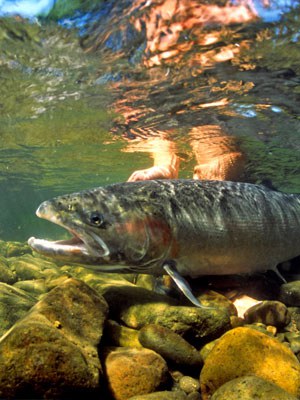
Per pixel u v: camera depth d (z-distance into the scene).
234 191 0.50
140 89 0.73
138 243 0.39
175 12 0.46
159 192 0.43
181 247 0.42
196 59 0.59
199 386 0.28
